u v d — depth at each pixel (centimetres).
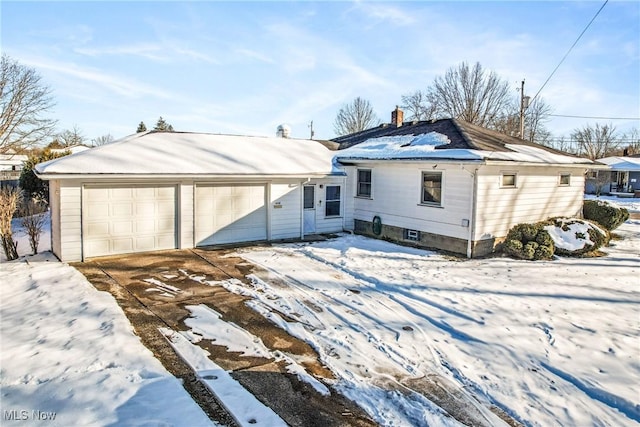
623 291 930
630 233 1778
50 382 495
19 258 1188
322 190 1611
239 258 1187
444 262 1185
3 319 716
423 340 677
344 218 1683
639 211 2620
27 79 3167
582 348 646
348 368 579
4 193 1355
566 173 1559
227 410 457
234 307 803
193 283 949
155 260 1147
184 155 1374
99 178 1114
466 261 1202
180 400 468
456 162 1233
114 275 998
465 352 636
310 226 1595
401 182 1477
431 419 464
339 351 631
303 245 1387
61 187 1086
